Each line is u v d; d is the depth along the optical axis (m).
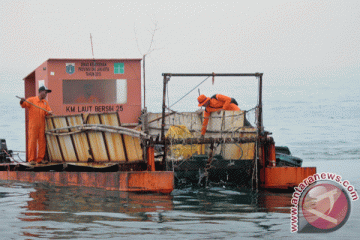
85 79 39.69
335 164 49.53
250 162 32.12
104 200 26.34
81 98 40.03
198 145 34.16
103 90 40.47
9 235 18.91
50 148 37.25
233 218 22.16
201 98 34.62
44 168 37.41
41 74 40.91
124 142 30.22
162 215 22.70
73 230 19.73
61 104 39.12
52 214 22.78
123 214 22.86
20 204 25.41
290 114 160.00
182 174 32.03
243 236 18.89
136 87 40.72
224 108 34.94
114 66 40.19
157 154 34.97
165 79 30.42
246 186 32.84
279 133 99.06
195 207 24.77
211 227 20.36
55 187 31.72
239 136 32.28
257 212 23.58
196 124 36.22
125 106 40.44
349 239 18.44
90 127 31.41
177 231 19.64
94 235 18.95
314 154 62.41
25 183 34.78
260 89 32.12
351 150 66.25
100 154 31.80
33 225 20.56
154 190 28.42
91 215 22.61
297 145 74.75
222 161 31.62
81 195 28.02
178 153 31.41
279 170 31.62
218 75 30.72
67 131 34.31
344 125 118.25
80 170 34.75
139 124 39.53
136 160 29.88
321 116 151.25
